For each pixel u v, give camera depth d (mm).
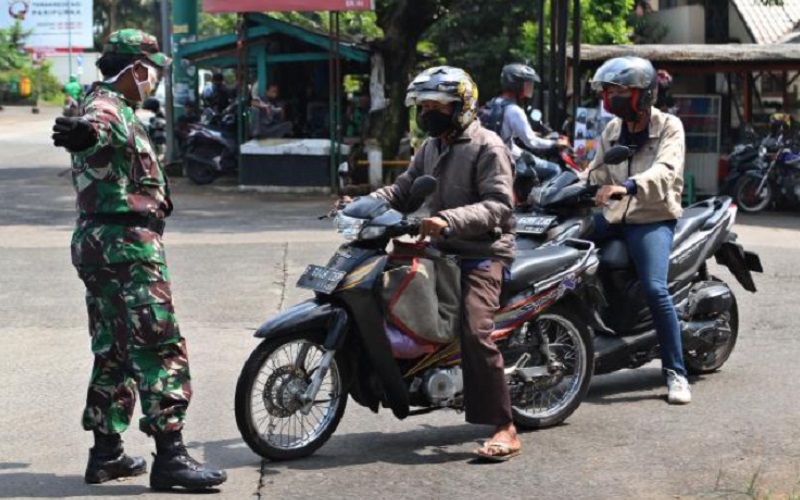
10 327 9070
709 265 12086
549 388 6430
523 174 7125
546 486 5516
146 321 5289
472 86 5879
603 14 26469
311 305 5719
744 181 18453
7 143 33125
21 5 56375
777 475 5629
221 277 11242
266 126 20969
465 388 5879
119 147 5230
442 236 5645
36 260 12336
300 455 5918
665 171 6773
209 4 19703
